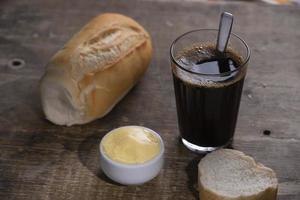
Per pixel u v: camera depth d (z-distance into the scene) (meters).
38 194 0.64
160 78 0.76
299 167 0.65
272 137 0.69
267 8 0.88
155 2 0.90
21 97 0.74
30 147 0.68
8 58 0.80
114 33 0.73
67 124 0.70
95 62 0.69
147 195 0.63
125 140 0.64
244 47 0.64
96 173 0.65
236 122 0.69
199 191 0.63
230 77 0.62
